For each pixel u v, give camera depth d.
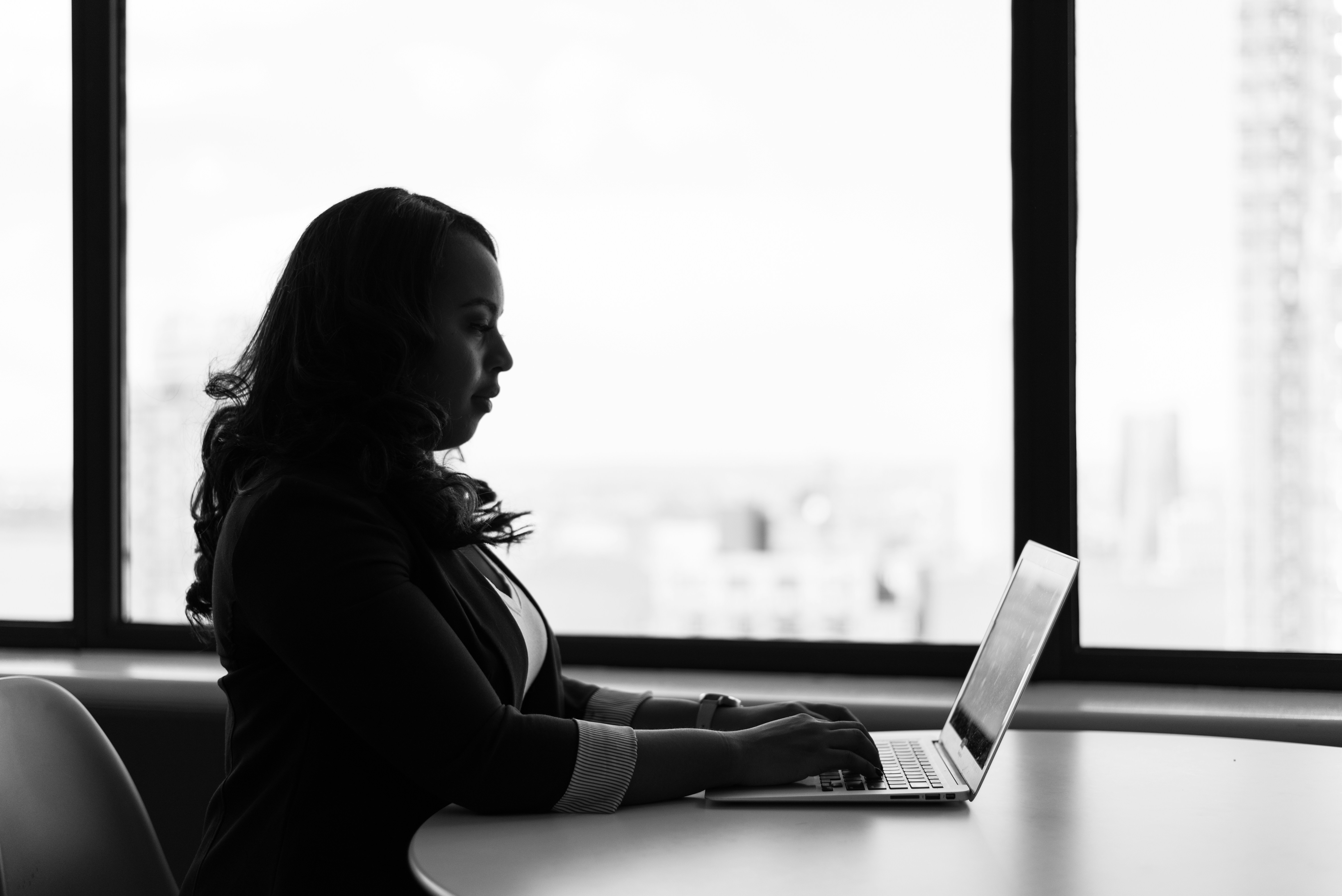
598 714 1.46
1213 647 2.08
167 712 2.09
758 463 2.26
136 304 2.48
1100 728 1.82
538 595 2.31
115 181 2.47
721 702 1.41
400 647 1.06
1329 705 1.89
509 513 1.37
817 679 2.17
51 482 2.50
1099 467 2.12
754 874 0.90
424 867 0.93
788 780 1.15
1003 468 2.16
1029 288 2.12
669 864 0.93
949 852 0.96
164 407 2.47
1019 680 1.13
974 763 1.17
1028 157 2.13
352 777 1.11
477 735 1.06
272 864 1.09
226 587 1.15
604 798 1.09
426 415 1.20
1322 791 1.17
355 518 1.11
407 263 1.22
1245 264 2.09
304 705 1.12
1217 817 1.07
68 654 2.45
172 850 2.09
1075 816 1.07
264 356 1.24
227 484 1.25
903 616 2.20
